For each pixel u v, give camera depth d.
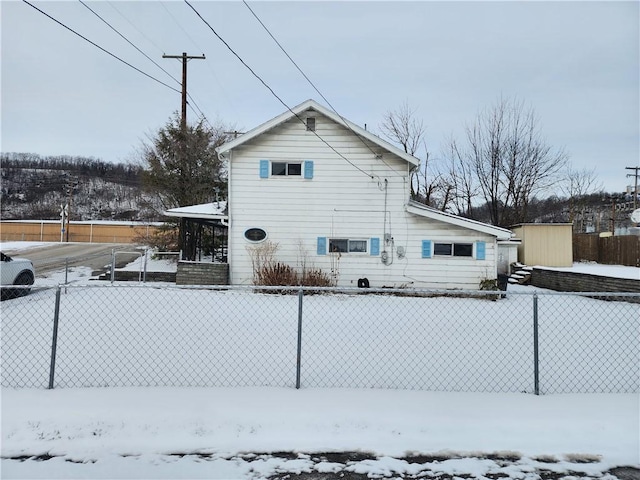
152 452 3.40
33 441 3.48
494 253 13.95
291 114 13.98
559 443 3.62
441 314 9.48
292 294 12.24
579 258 22.53
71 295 10.52
